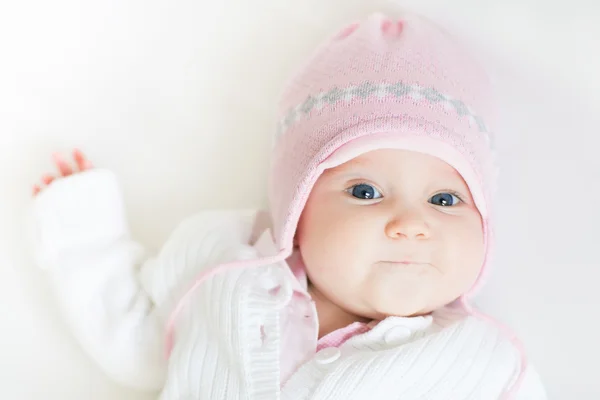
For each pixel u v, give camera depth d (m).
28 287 0.55
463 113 0.51
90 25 0.59
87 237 0.53
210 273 0.52
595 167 0.56
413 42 0.52
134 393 0.54
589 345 0.55
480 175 0.51
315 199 0.51
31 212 0.53
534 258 0.57
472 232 0.51
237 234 0.55
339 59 0.52
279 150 0.53
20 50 0.59
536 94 0.56
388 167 0.50
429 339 0.50
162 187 0.59
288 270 0.52
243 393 0.49
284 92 0.55
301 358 0.51
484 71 0.54
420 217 0.49
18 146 0.58
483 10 0.55
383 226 0.49
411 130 0.49
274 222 0.53
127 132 0.59
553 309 0.56
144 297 0.54
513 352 0.52
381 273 0.50
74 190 0.53
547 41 0.54
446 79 0.51
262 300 0.51
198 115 0.60
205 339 0.51
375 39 0.52
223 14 0.60
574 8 0.54
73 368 0.54
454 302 0.55
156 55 0.60
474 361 0.50
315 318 0.51
